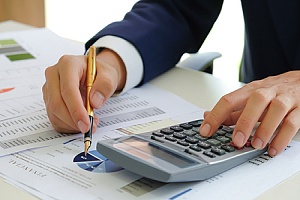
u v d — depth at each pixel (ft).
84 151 1.69
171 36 2.75
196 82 2.58
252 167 1.62
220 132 1.76
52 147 1.73
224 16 5.34
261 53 3.01
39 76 2.55
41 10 7.14
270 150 1.71
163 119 2.05
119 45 2.46
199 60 3.07
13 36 3.22
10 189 1.44
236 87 2.52
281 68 2.96
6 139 1.78
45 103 1.98
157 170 1.40
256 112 1.71
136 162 1.45
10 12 6.97
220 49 5.10
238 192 1.46
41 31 3.38
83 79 1.98
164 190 1.44
